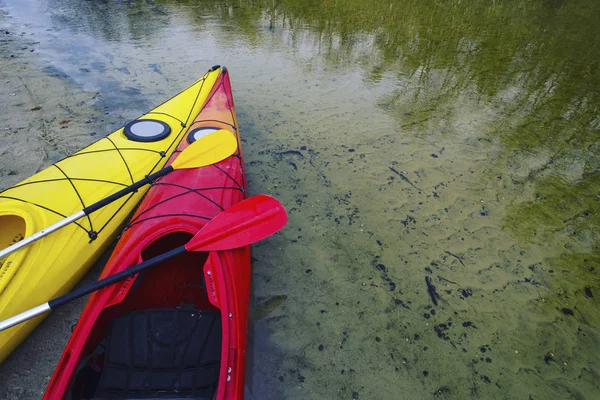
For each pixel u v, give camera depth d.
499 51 5.77
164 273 2.00
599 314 2.15
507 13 7.59
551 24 7.06
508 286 2.29
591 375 1.87
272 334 1.96
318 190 2.93
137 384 1.49
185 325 1.66
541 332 2.05
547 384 1.83
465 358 1.92
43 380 1.71
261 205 1.95
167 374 1.53
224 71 3.56
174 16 6.25
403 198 2.91
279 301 2.12
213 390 1.49
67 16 6.01
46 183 2.21
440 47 5.81
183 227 1.81
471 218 2.76
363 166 3.22
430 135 3.70
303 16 6.67
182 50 5.04
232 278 1.64
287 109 3.96
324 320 2.04
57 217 2.05
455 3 8.05
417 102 4.28
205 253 2.08
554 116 4.14
